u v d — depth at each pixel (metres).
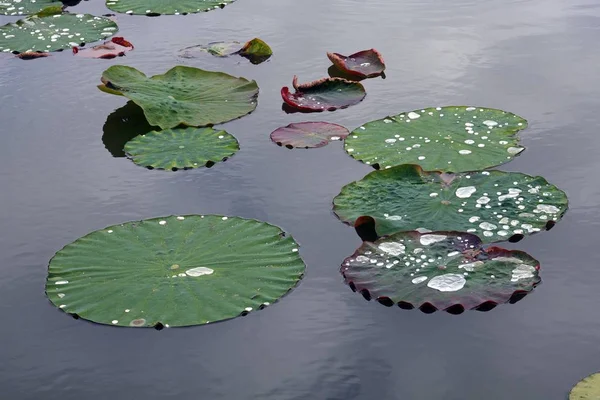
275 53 5.58
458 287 3.06
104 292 3.11
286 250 3.34
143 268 3.22
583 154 4.09
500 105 4.68
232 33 5.95
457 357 2.79
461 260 3.21
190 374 2.75
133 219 3.69
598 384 2.57
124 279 3.17
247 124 4.58
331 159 4.15
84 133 4.57
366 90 4.98
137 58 5.55
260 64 5.41
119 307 3.03
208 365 2.79
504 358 2.78
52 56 5.66
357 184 3.80
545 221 3.46
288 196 3.83
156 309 3.01
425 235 3.36
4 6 6.66
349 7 6.45
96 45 5.84
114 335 2.93
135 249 3.34
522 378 2.69
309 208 3.71
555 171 3.93
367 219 3.51
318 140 4.33
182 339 2.90
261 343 2.88
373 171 3.87
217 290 3.10
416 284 3.10
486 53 5.44
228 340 2.90
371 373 2.74
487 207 3.57
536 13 6.17
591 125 4.39
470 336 2.89
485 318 2.97
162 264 3.24
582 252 3.31
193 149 4.28
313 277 3.21
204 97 4.85
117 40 5.78
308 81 5.12
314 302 3.08
